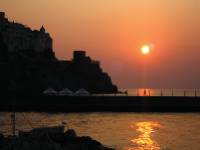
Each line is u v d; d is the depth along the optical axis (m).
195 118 105.06
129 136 71.88
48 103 131.25
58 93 140.75
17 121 94.50
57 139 51.84
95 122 95.50
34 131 54.25
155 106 124.88
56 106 130.00
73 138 52.53
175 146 61.31
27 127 82.38
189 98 124.31
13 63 199.12
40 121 95.38
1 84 187.00
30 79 197.12
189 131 79.06
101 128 83.94
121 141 65.81
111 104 127.81
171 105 124.50
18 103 132.12
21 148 44.16
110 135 73.31
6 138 49.38
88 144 50.12
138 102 126.06
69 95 134.50
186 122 95.44
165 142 65.12
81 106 129.00
